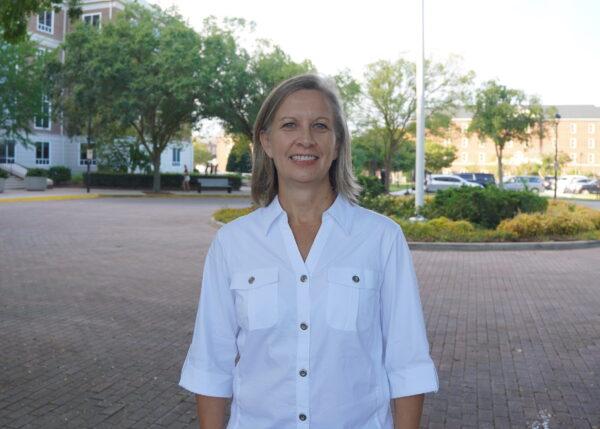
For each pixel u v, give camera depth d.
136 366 5.10
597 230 16.11
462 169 97.75
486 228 16.55
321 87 1.78
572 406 4.34
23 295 7.91
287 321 1.60
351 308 1.60
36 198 27.80
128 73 30.56
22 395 4.40
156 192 35.28
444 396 4.53
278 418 1.59
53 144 45.84
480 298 8.18
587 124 97.81
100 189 38.75
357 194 1.85
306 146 1.72
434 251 13.22
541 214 15.77
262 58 33.09
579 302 7.95
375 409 1.65
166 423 3.98
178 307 7.34
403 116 36.47
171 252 12.10
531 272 10.42
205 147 88.69
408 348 1.67
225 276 1.74
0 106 32.50
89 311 7.07
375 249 1.68
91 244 13.15
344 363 1.59
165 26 32.72
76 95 30.95
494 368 5.20
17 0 9.34
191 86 30.38
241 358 1.69
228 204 27.53
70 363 5.15
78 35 31.38
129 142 40.69
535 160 91.81
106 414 4.10
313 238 1.72
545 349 5.77
